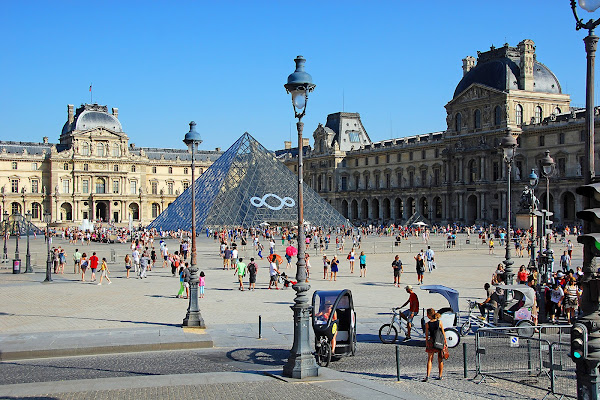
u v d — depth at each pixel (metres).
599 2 17.45
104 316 43.53
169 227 132.12
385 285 61.12
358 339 36.56
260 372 27.73
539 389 25.22
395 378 27.09
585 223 16.88
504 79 161.12
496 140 161.88
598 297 16.39
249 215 124.25
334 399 22.73
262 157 134.50
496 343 30.81
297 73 26.05
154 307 47.66
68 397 22.92
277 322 41.53
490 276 67.56
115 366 29.86
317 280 66.00
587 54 18.23
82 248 120.12
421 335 37.34
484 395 24.22
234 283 63.69
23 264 88.38
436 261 86.50
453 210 176.50
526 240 100.81
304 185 136.75
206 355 32.38
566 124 146.75
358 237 112.50
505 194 158.50
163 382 25.34
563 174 149.00
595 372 16.11
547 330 36.72
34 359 31.72
